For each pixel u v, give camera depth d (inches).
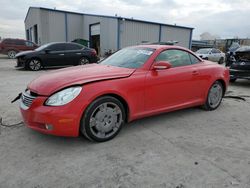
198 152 122.0
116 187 92.9
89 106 121.0
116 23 967.0
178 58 169.5
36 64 441.1
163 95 154.4
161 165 109.0
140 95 141.5
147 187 93.3
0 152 117.1
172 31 1115.9
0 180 95.3
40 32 1107.9
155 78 147.5
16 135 136.3
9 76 362.6
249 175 102.7
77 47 482.0
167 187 93.6
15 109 183.8
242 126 162.2
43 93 119.4
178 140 135.9
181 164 110.1
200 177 100.3
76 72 139.0
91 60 496.1
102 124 128.8
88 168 105.3
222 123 167.0
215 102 198.8
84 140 132.0
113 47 1005.2
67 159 112.3
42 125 118.6
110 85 127.6
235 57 336.8
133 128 151.8
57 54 455.5
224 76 199.5
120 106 133.6
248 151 124.9
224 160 114.7
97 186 93.1
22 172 101.1
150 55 154.3
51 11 1104.8
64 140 131.3
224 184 96.0
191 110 195.9
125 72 139.1
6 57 808.3
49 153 117.4
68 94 117.0
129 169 105.3
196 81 175.5
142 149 123.9
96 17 1089.4
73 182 95.3
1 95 231.1
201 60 189.3
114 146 126.5
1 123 153.7
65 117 115.0
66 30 1164.5
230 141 136.8
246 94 273.1
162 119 170.9
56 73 141.8
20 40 743.1
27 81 317.7
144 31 1033.5
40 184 93.5
